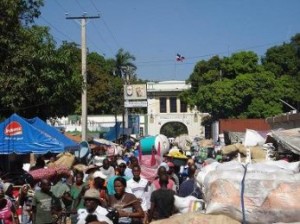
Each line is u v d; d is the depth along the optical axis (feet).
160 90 267.59
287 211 22.13
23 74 71.51
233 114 171.12
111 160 52.21
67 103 80.84
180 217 23.91
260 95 164.96
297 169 29.35
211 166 31.89
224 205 22.79
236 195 22.93
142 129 259.60
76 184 38.47
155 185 36.22
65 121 172.65
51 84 75.66
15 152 52.11
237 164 27.27
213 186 23.66
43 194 35.50
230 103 168.45
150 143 57.00
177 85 268.00
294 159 59.11
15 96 70.95
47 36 75.41
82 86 84.12
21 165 61.41
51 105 79.82
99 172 41.55
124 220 29.86
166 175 31.94
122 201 30.32
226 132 113.70
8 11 66.39
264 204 22.41
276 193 22.53
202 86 178.09
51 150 52.54
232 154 62.95
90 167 45.83
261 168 25.66
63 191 37.76
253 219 22.45
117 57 214.07
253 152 60.75
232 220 22.70
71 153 66.18
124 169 43.73
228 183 23.47
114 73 216.33
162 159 53.78
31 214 37.76
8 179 49.01
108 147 101.71
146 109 268.62
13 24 69.72
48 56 73.82
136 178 36.70
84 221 26.91
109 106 204.33
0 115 74.54
